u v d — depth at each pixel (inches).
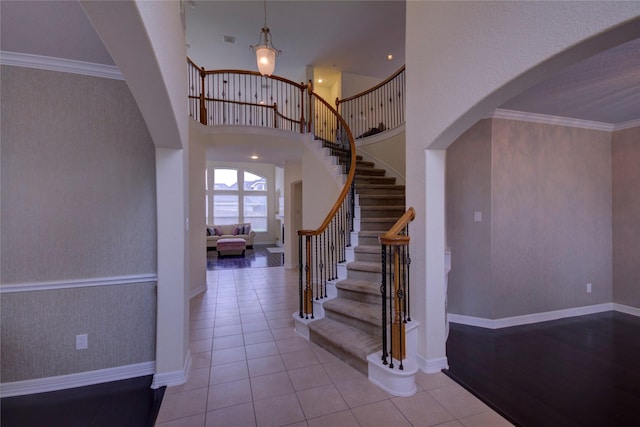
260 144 207.0
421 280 100.9
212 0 183.8
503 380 94.0
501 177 139.1
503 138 139.9
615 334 130.0
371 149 224.5
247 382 91.2
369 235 150.5
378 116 259.0
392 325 89.1
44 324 88.6
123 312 95.2
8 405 82.0
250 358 106.0
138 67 61.3
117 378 94.0
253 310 159.2
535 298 144.5
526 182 143.4
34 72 88.4
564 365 103.4
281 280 229.1
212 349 113.1
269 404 80.8
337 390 87.0
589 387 90.5
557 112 139.3
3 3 63.9
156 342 92.0
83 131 92.4
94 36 77.4
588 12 49.7
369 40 229.1
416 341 101.7
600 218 158.9
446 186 146.5
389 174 207.8
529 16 60.3
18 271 87.0
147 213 97.4
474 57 75.4
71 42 80.0
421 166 100.1
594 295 157.2
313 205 206.4
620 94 117.3
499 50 67.6
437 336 99.8
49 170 89.5
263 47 146.6
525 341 122.6
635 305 153.8
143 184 97.1
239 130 203.9
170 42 74.4
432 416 76.4
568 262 151.6
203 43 232.8
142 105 73.2
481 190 139.4
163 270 91.5
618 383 92.6
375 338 106.0
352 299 128.9
